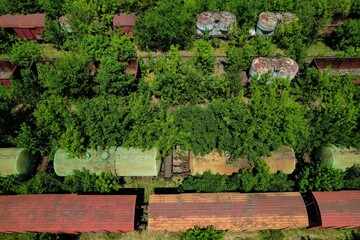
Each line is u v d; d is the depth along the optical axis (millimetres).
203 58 28125
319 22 31703
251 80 27375
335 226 20250
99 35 28734
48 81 25609
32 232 19906
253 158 21781
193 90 26875
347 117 23062
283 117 22531
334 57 29750
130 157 22281
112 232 21750
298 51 29562
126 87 26844
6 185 21609
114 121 22234
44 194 20891
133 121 23844
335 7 32688
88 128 22172
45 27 30891
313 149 24797
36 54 29344
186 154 24906
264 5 32719
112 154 22359
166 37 30281
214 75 30812
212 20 31219
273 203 20484
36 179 21953
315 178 21578
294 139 22703
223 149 22531
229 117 22906
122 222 19609
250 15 32438
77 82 25984
